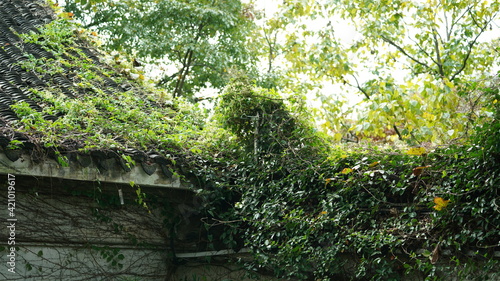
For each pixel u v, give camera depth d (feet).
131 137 16.89
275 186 16.80
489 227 12.54
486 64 27.66
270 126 17.74
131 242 18.49
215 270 18.54
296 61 30.81
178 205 19.42
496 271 12.55
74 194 17.22
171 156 17.07
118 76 21.61
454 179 13.35
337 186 15.61
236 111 18.38
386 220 14.35
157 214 19.22
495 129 12.59
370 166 14.70
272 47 42.22
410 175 14.20
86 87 19.10
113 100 18.56
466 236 12.75
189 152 17.81
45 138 14.25
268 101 18.13
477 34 27.20
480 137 12.99
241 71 19.11
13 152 13.48
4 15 23.22
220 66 41.29
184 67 43.37
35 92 17.37
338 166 15.62
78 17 43.14
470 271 12.80
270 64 42.34
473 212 12.59
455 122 17.33
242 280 17.83
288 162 16.93
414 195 14.26
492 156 12.62
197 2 41.60
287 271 16.25
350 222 15.11
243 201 17.30
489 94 13.41
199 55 42.63
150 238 18.99
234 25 42.57
